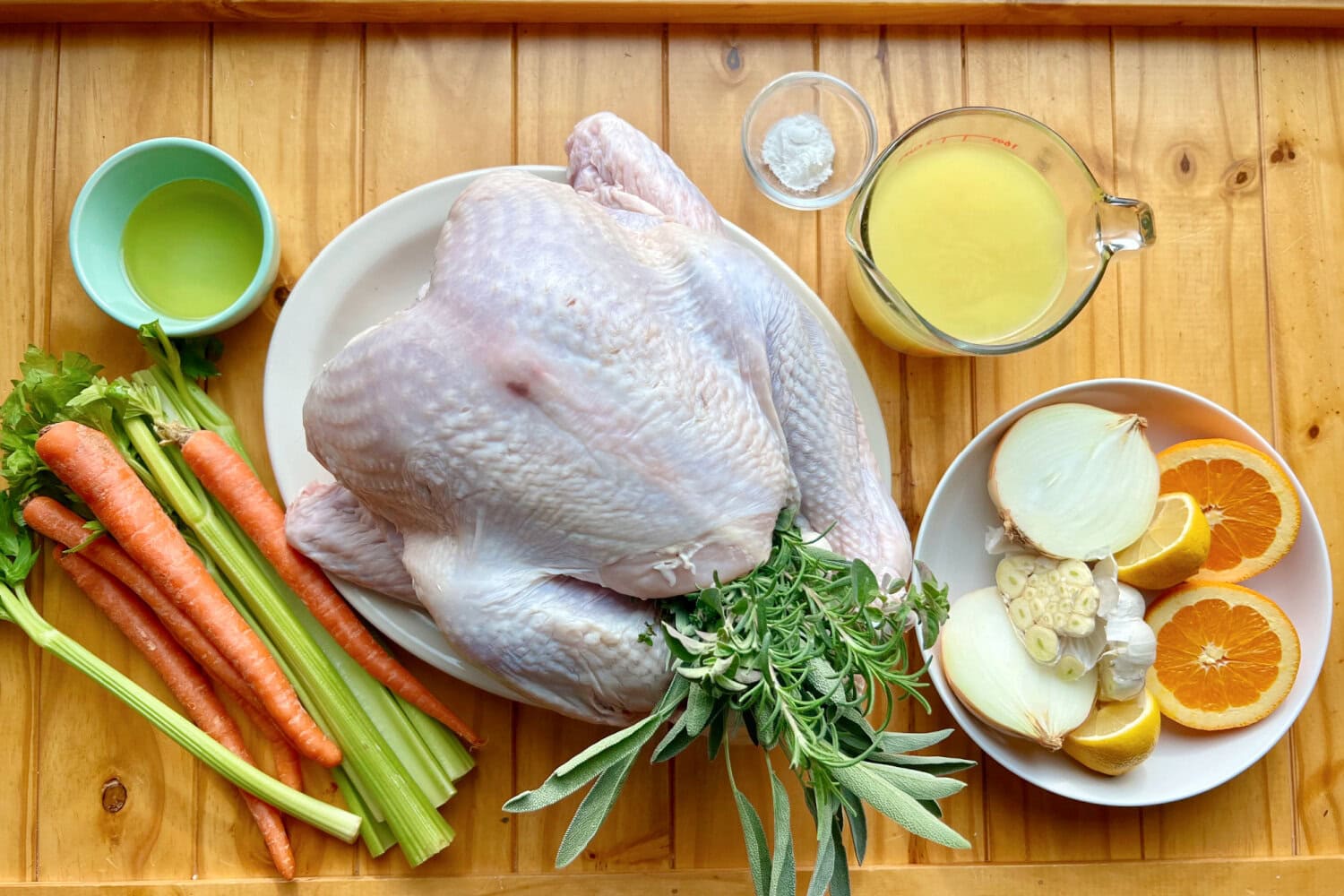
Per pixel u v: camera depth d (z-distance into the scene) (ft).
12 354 2.70
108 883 2.64
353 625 2.62
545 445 2.19
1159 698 2.63
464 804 2.69
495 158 2.73
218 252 2.67
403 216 2.61
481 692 2.70
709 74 2.75
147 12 2.68
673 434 2.21
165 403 2.64
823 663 2.18
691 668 2.11
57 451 2.50
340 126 2.72
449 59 2.73
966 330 2.56
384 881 2.66
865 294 2.62
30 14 2.68
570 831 2.09
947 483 2.60
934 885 2.68
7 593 2.59
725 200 2.74
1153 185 2.78
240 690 2.64
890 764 2.21
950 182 2.55
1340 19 2.76
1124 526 2.58
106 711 2.68
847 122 2.73
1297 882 2.69
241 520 2.59
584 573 2.28
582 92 2.73
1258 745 2.59
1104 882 2.69
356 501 2.52
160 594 2.62
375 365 2.22
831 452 2.42
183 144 2.57
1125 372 2.76
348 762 2.66
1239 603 2.61
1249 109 2.79
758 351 2.33
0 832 2.66
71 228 2.54
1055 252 2.56
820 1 2.69
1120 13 2.74
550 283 2.20
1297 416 2.77
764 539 2.27
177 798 2.68
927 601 2.22
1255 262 2.77
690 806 2.70
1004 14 2.73
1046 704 2.55
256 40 2.72
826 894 2.63
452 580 2.27
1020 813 2.71
